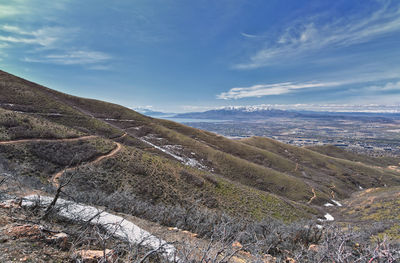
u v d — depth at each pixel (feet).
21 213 14.60
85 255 10.12
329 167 346.13
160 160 121.49
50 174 71.41
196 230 26.76
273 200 125.49
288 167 304.30
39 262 8.74
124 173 89.30
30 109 183.83
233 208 92.38
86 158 93.76
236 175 218.18
